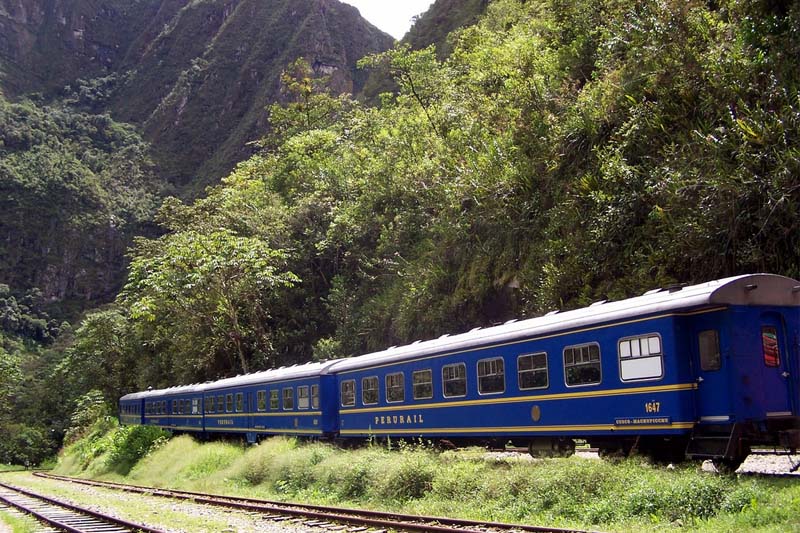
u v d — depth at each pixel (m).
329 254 42.62
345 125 60.97
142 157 161.38
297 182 52.47
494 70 32.56
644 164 19.77
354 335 35.94
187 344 41.91
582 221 21.27
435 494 13.44
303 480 17.55
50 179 139.00
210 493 19.44
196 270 35.19
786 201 15.27
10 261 130.38
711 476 10.59
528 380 15.13
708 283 12.17
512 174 25.45
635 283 18.33
